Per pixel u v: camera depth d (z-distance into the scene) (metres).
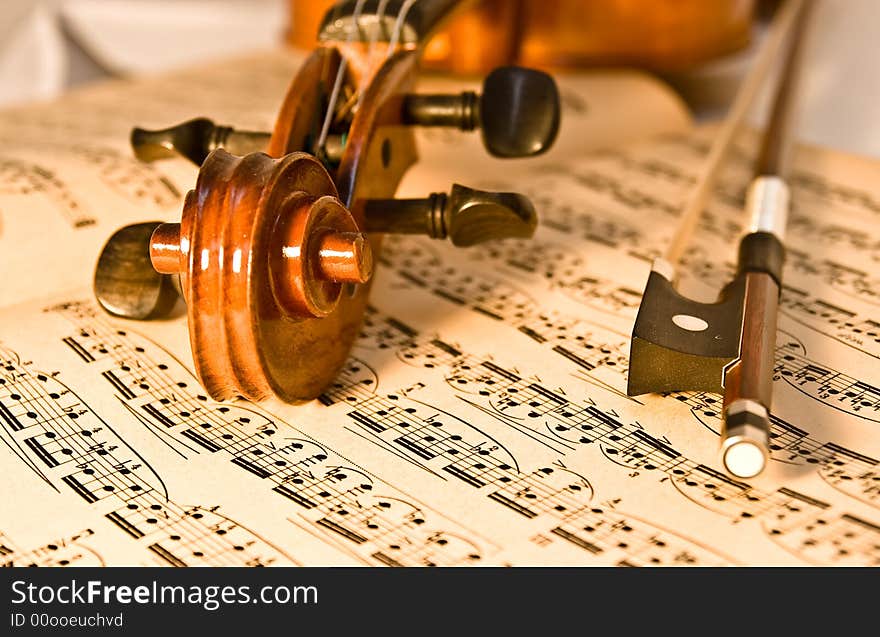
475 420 0.59
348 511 0.56
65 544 0.55
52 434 0.58
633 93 0.79
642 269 0.66
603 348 0.62
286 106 0.60
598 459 0.57
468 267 0.66
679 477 0.57
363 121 0.60
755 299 0.59
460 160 0.74
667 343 0.58
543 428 0.59
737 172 0.74
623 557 0.55
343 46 0.63
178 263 0.57
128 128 0.74
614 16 0.78
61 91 1.01
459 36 0.77
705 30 0.80
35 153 0.70
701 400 0.59
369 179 0.60
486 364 0.61
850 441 0.58
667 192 0.72
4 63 1.03
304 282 0.56
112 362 0.61
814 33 0.82
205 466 0.57
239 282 0.55
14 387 0.60
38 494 0.56
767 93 0.84
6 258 0.65
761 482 0.56
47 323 0.63
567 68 0.79
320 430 0.59
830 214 0.70
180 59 1.14
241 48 1.16
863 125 0.80
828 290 0.65
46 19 1.05
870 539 0.55
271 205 0.55
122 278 0.61
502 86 0.62
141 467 0.57
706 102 0.87
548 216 0.70
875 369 0.60
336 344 0.59
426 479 0.57
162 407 0.59
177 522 0.56
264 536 0.55
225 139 0.61
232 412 0.59
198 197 0.55
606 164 0.74
